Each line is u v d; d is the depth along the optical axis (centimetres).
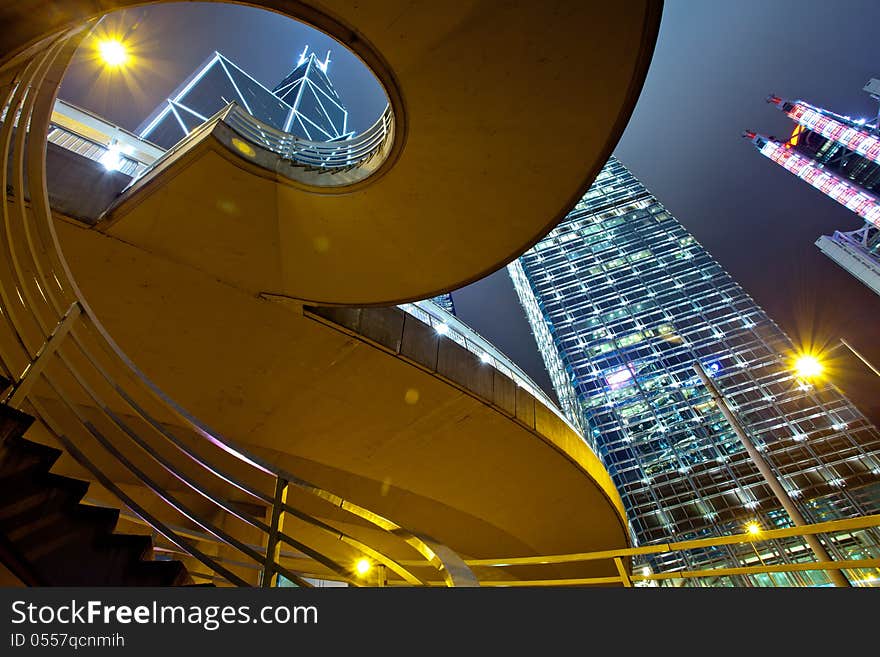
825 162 15050
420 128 935
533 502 2155
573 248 7669
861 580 3669
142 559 363
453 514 2086
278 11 759
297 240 1161
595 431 5450
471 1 747
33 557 322
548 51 811
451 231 1123
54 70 493
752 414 5091
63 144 1272
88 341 1172
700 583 4134
